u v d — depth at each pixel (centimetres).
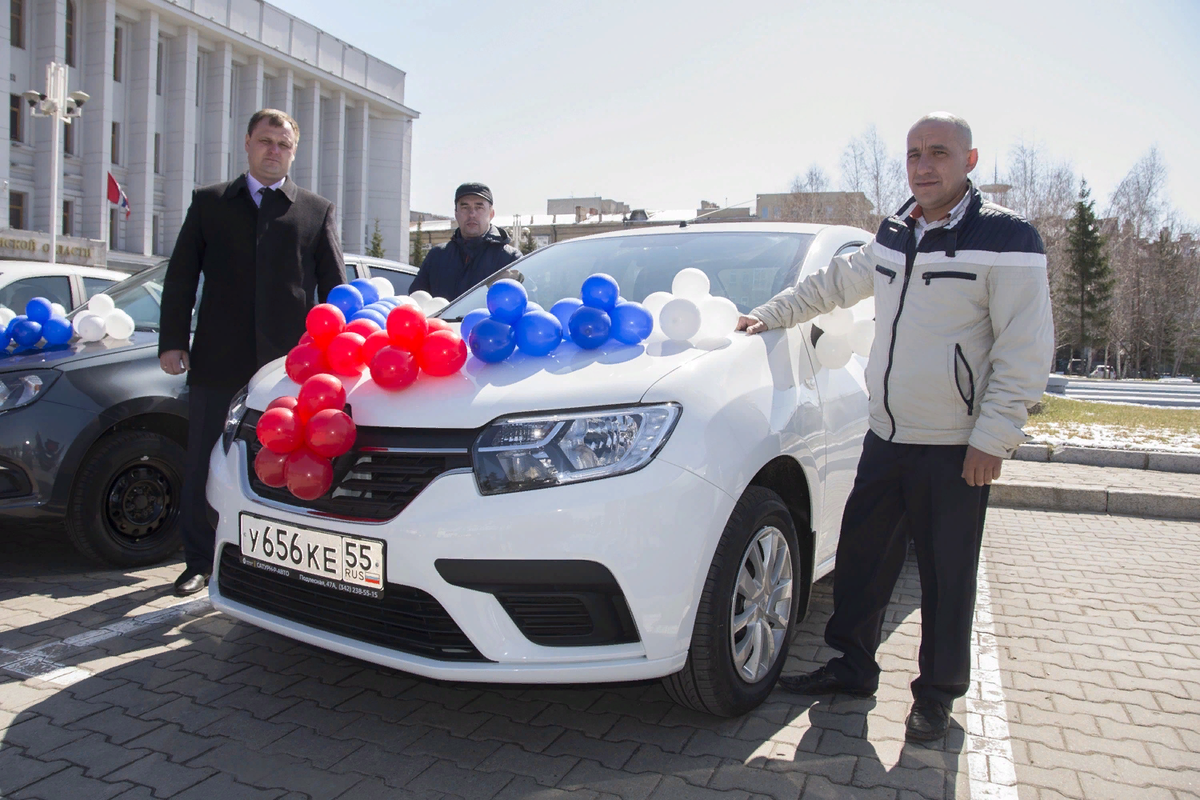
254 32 5062
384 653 235
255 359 380
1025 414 243
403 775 234
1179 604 393
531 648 228
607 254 378
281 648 325
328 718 268
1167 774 242
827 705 284
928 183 248
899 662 325
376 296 370
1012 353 243
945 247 250
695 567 234
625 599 226
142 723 262
